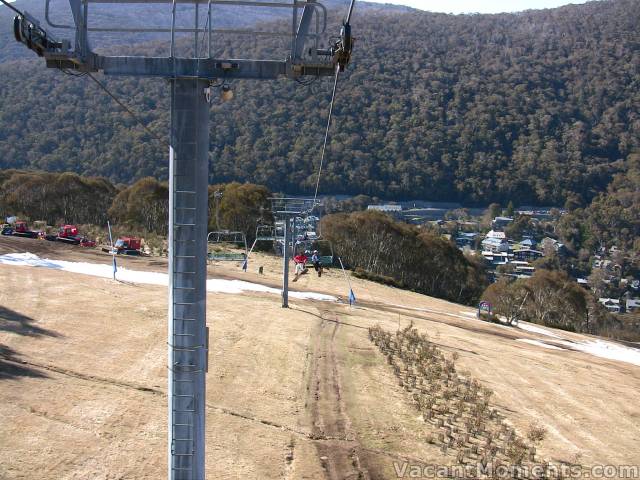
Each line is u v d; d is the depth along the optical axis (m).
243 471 12.88
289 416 16.25
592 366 29.78
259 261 48.03
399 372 21.22
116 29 8.30
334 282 44.53
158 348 20.36
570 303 56.72
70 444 12.98
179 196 8.25
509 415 19.02
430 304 44.81
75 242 43.78
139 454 13.02
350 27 7.79
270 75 8.35
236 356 20.58
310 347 23.05
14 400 14.54
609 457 16.80
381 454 14.65
